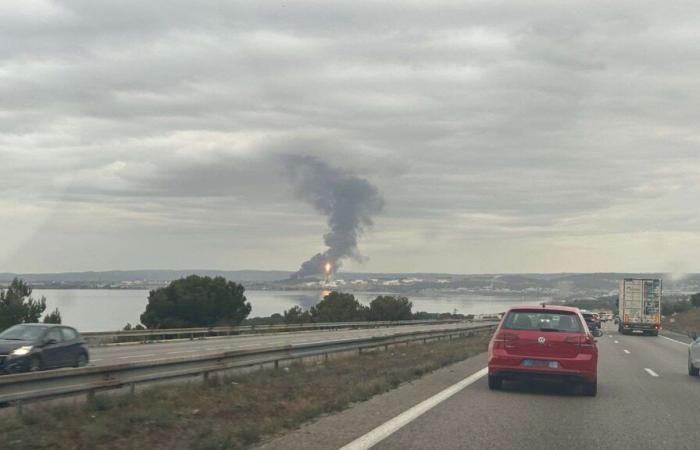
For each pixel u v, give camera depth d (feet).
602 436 32.42
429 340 115.44
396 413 37.86
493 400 43.75
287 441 30.01
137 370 39.40
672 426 35.50
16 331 60.13
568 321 48.24
